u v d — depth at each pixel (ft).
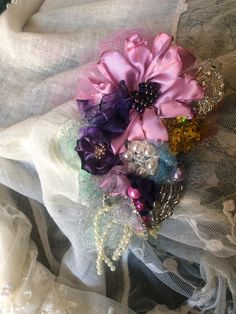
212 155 0.74
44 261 0.97
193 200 0.74
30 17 0.99
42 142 0.78
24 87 0.90
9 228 0.90
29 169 0.91
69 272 0.93
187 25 0.81
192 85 0.68
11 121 0.89
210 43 0.80
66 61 0.88
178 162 0.72
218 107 0.75
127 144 0.70
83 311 0.87
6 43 0.92
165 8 0.86
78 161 0.76
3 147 0.86
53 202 0.84
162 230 0.78
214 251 0.77
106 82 0.72
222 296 0.82
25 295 0.86
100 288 0.91
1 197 0.95
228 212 0.73
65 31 0.93
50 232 0.99
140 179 0.71
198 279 0.87
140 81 0.71
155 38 0.71
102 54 0.73
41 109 0.87
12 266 0.87
